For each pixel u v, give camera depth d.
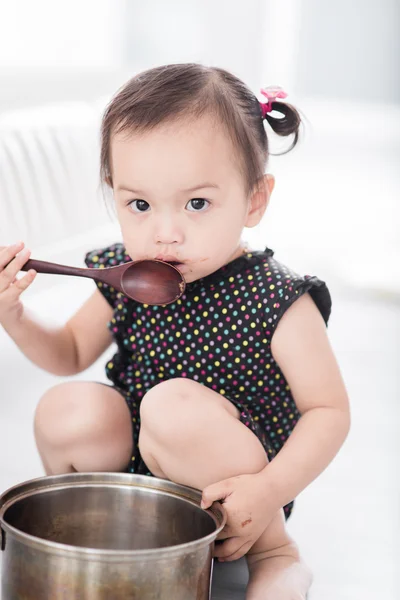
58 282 2.70
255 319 1.16
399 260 3.75
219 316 1.17
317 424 1.10
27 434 1.69
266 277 1.16
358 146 5.04
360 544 1.31
